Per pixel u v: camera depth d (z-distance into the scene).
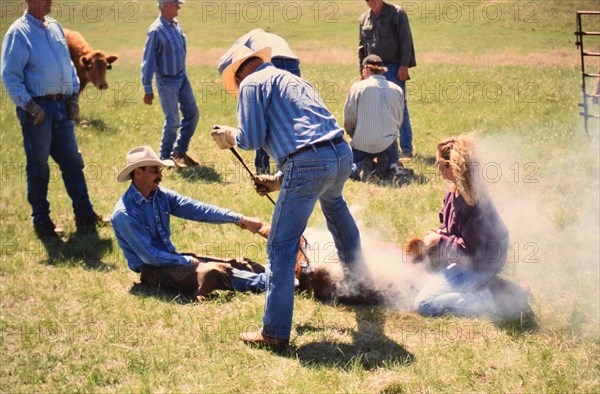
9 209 8.48
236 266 6.18
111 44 30.83
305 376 4.61
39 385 4.72
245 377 4.62
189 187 8.88
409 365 4.68
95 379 4.73
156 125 12.88
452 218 5.58
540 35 24.56
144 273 6.16
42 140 7.42
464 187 5.30
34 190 7.53
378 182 8.71
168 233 6.25
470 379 4.46
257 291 5.92
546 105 12.59
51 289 6.27
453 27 26.94
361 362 4.77
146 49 9.54
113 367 4.88
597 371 4.48
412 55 10.11
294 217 4.96
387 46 10.09
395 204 7.71
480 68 18.81
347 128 8.89
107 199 8.70
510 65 19.28
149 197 6.16
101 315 5.66
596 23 25.66
